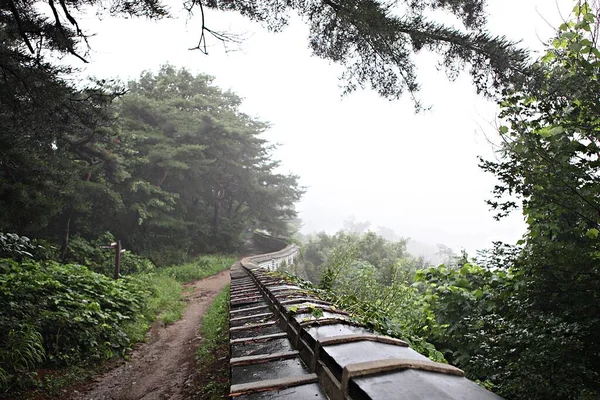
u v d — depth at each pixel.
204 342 7.20
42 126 6.80
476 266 4.88
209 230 31.20
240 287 6.61
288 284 5.22
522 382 2.90
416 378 1.38
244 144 30.22
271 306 3.97
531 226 3.67
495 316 4.00
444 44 4.60
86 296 7.77
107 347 6.55
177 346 7.46
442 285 5.29
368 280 6.81
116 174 16.95
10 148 7.26
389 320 3.62
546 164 3.23
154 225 23.52
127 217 22.22
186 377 5.44
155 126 25.44
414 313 5.79
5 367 4.82
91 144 14.96
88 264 16.02
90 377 5.57
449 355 5.19
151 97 27.89
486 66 4.38
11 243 8.80
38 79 5.85
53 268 8.89
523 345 3.32
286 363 2.17
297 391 1.70
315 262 32.00
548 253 3.39
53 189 9.73
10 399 4.50
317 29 5.32
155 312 10.12
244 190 33.78
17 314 5.84
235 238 32.97
